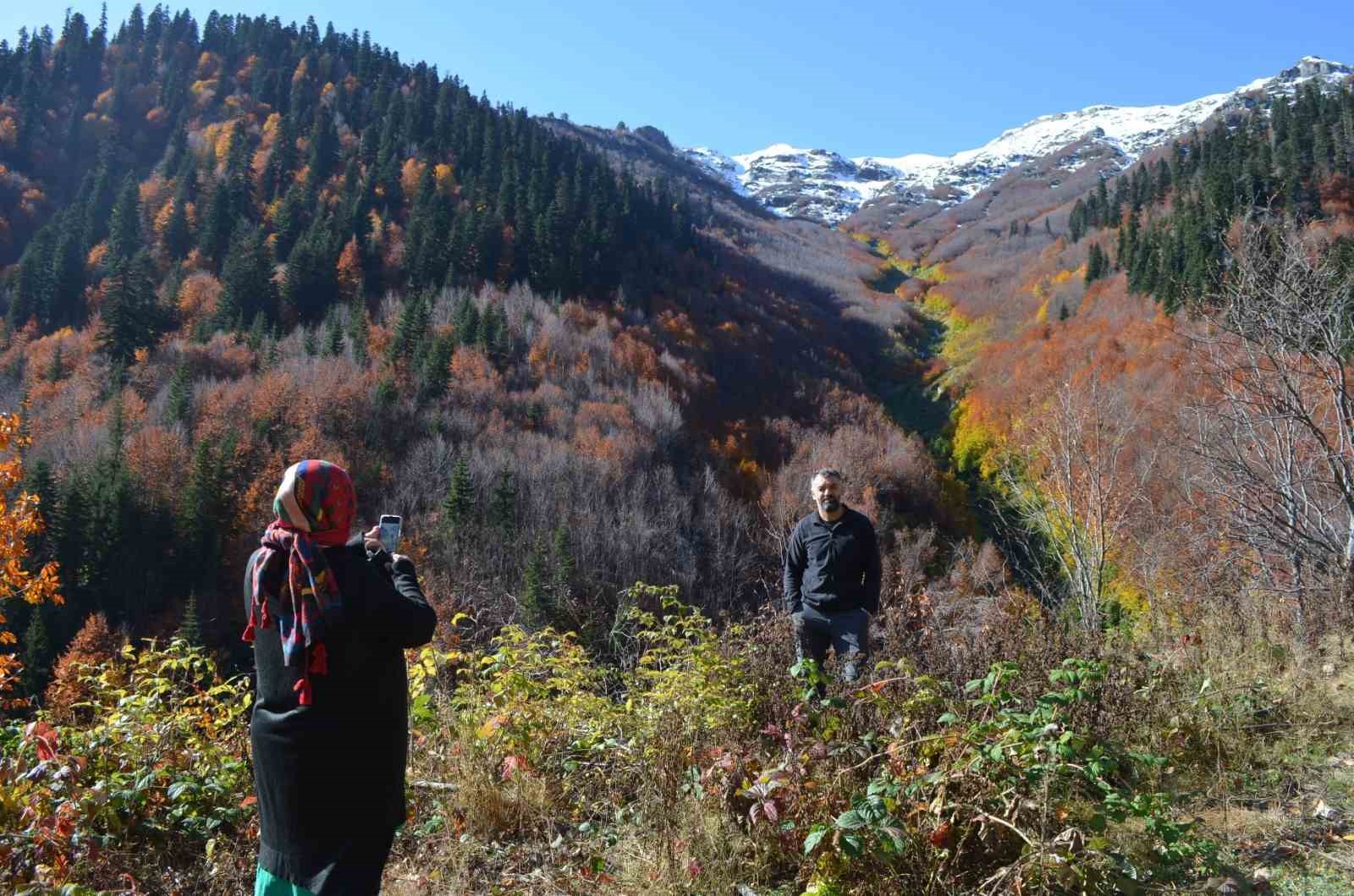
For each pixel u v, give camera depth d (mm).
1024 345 87875
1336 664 5141
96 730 4059
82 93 153875
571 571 38312
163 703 4531
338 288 95188
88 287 91562
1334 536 7871
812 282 143750
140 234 110250
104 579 42906
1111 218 126875
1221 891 2977
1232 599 6562
